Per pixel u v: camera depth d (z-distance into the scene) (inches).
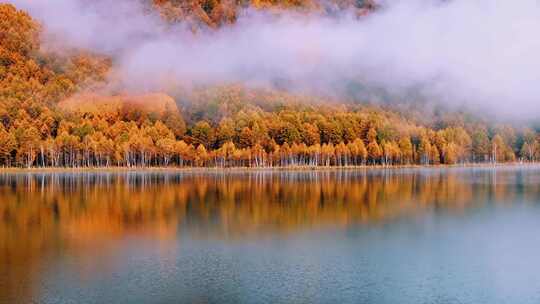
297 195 4776.1
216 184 6043.3
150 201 4286.4
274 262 2201.0
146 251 2409.0
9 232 2878.9
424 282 1923.0
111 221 3257.9
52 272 2047.2
